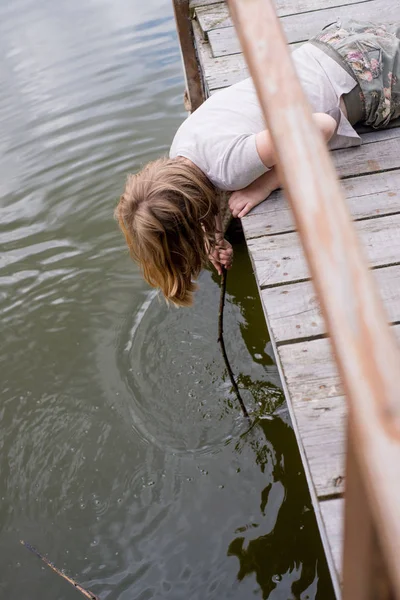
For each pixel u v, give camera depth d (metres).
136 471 2.88
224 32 3.68
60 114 5.57
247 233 2.37
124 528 2.68
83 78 6.04
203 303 3.73
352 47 2.60
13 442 3.10
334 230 0.53
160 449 2.96
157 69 6.01
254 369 3.27
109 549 2.62
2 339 3.66
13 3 8.09
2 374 3.45
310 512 2.61
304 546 2.50
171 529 2.64
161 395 3.21
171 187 2.18
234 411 3.08
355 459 0.42
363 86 2.57
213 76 3.30
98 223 4.42
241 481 2.77
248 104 2.48
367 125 2.72
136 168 4.86
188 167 2.30
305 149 0.61
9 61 6.54
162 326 3.59
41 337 3.63
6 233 4.45
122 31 6.82
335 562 1.38
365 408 0.43
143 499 2.77
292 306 2.04
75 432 3.09
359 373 0.45
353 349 0.46
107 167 4.91
